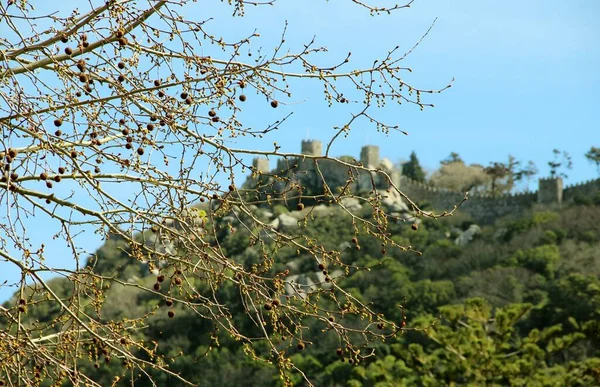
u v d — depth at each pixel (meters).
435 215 13.06
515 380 62.47
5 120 11.79
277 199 12.93
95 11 12.48
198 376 96.06
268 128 12.93
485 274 144.88
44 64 12.69
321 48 13.17
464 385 64.75
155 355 12.73
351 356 12.80
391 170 197.12
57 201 12.66
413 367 65.38
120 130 12.44
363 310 12.88
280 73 13.01
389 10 13.63
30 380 12.18
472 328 64.25
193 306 12.58
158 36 12.68
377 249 153.38
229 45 12.91
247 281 12.89
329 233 152.88
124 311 95.88
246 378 95.62
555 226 169.75
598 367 61.28
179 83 12.62
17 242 12.07
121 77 12.51
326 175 185.75
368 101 13.39
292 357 100.88
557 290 119.31
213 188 12.66
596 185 196.00
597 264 143.88
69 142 12.19
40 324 14.08
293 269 125.44
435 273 154.38
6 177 11.50
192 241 12.49
